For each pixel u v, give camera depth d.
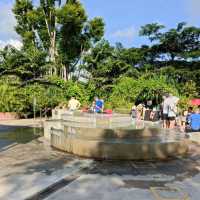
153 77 34.28
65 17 39.00
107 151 10.15
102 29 42.12
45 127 15.23
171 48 45.91
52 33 42.00
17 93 27.98
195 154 10.95
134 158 10.10
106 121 14.96
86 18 40.75
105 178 8.08
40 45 43.62
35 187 7.33
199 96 32.78
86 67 41.47
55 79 33.19
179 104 21.62
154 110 18.62
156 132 11.49
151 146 10.19
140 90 29.14
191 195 6.88
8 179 7.95
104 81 38.22
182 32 44.03
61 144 11.76
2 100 27.19
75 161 9.91
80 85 35.84
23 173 8.52
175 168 9.12
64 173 8.51
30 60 35.53
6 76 34.25
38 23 42.53
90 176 8.25
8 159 10.29
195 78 41.72
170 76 41.38
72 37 41.94
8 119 26.81
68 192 7.02
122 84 30.81
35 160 10.09
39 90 30.16
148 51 46.19
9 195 6.80
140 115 20.33
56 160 10.06
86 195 6.84
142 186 7.46
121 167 9.20
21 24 42.72
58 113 20.31
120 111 22.30
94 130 11.31
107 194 6.90
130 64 43.84
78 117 15.72
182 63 45.00
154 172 8.69
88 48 42.44
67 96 32.91
